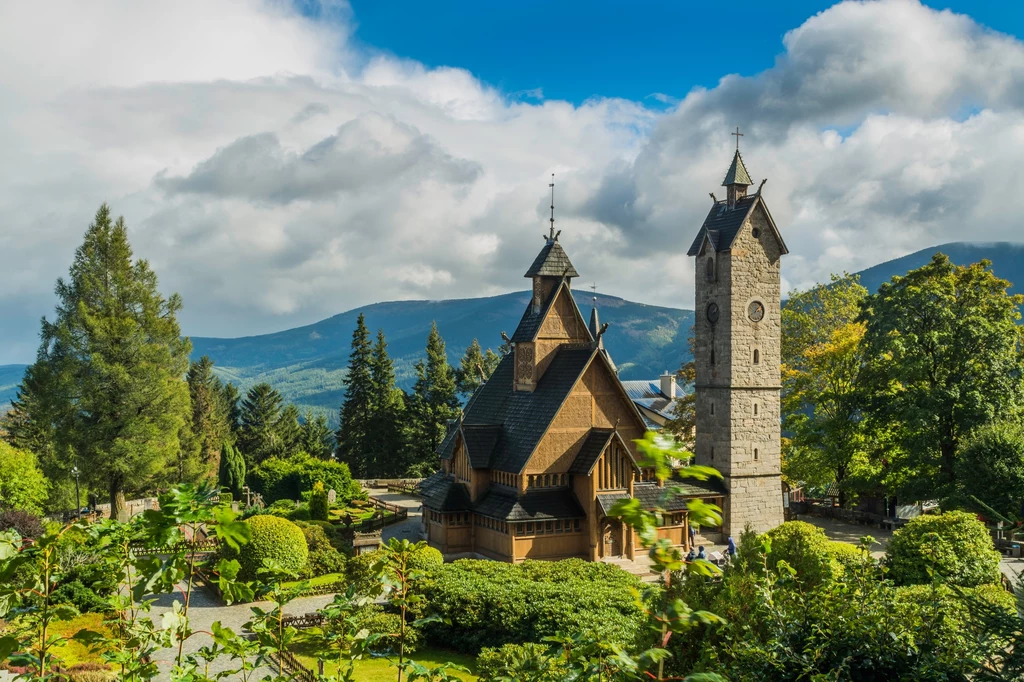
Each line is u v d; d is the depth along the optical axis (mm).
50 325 77125
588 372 57250
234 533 8953
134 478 77125
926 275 70812
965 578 38844
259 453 144875
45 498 74500
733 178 66562
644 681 10586
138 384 76375
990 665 16281
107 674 26094
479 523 58500
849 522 72625
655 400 157250
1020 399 66625
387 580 12375
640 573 53000
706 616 9219
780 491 65812
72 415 75812
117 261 78938
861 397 73062
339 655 12914
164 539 9078
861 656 17328
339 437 127438
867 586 18344
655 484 57875
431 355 121625
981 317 66875
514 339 62875
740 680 16703
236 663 34094
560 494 55812
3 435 111438
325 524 62344
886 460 73812
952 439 66875
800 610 18297
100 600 10117
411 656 36531
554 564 42125
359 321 125062
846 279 91312
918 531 40938
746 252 65062
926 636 17453
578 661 11430
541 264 61812
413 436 118688
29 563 9766
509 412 61594
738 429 64375
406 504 87812
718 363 65125
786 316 88750
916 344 67625
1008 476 57219
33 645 9883
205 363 155875
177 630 10586
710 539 63500
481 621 37156
